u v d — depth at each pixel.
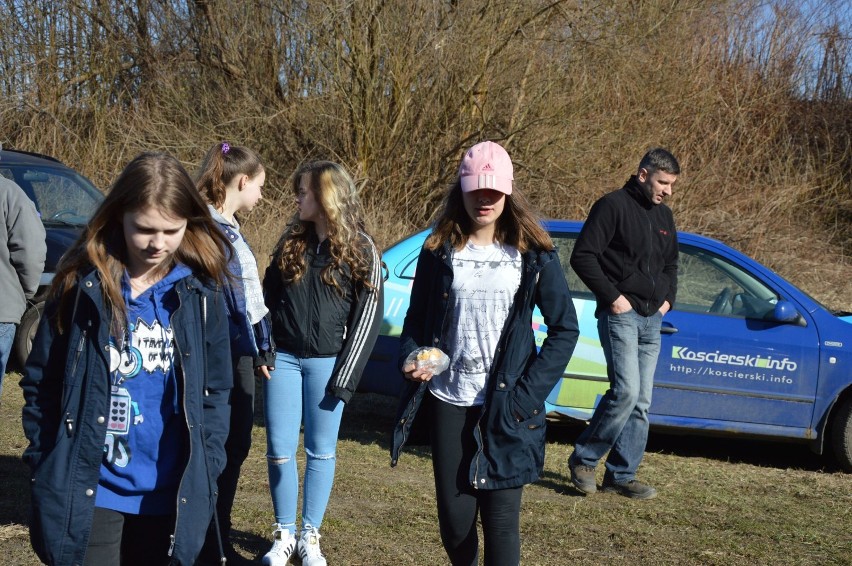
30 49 16.12
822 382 6.34
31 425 2.59
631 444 5.57
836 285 15.11
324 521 4.86
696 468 6.43
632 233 5.29
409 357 3.28
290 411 4.14
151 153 2.63
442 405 3.37
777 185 17.22
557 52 14.97
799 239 16.38
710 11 17.62
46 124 15.60
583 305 6.59
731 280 6.60
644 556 4.57
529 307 3.36
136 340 2.62
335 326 4.09
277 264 4.11
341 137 14.97
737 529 5.04
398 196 14.88
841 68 19.06
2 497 4.94
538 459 3.33
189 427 2.64
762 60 18.69
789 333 6.39
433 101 14.82
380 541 4.59
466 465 3.35
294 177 4.13
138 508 2.65
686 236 6.79
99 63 16.23
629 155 15.34
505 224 3.44
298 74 15.22
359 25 14.43
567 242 6.86
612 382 5.42
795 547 4.79
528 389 3.27
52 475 2.54
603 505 5.41
